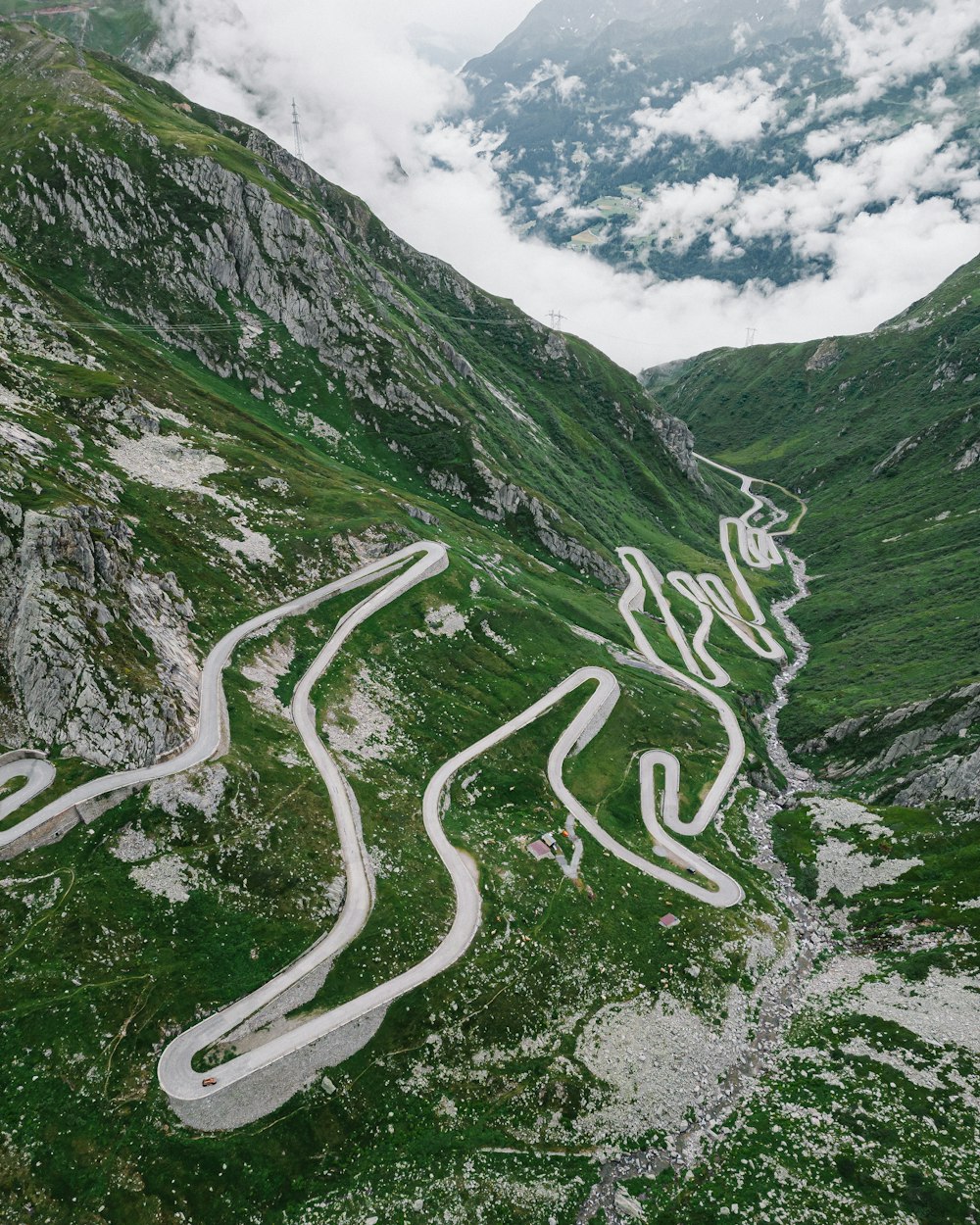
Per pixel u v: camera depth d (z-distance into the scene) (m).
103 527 107.44
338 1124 73.62
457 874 99.56
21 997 69.56
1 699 87.12
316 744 108.12
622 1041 87.69
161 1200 64.44
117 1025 71.19
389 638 138.75
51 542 94.44
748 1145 79.50
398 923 88.88
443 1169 73.50
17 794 81.81
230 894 84.06
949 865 112.56
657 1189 75.25
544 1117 79.31
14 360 142.12
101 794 83.56
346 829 96.62
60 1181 62.88
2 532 93.81
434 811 109.06
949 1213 69.88
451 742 126.06
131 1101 67.88
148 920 78.50
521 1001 87.31
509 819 115.94
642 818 126.75
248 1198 67.38
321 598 137.00
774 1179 75.62
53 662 88.06
